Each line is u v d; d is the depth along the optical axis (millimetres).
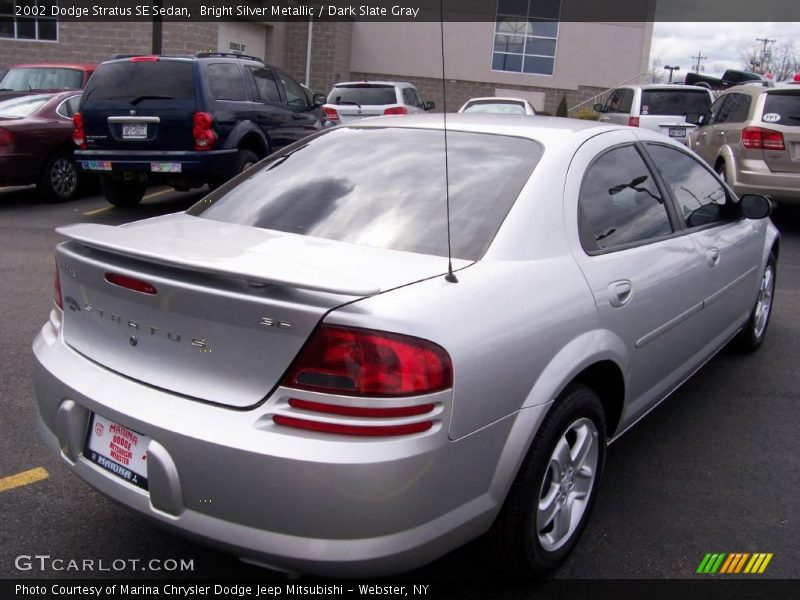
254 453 2133
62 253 2705
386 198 2955
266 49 20625
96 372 2543
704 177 4246
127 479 2428
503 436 2439
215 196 3363
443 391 2193
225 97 9016
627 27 24203
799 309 6496
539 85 24406
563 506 2854
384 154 3256
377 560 2164
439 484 2232
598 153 3254
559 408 2660
